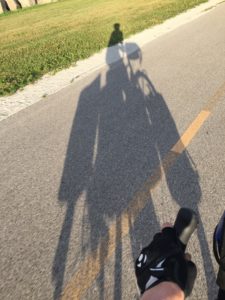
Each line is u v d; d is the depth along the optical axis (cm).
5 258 110
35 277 102
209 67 269
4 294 98
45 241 115
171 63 290
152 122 189
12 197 140
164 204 126
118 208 126
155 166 149
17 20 708
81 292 96
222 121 182
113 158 159
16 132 197
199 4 566
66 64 318
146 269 45
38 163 162
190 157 152
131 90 239
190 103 208
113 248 109
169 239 48
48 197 137
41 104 234
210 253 104
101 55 339
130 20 505
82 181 145
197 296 91
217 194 128
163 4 614
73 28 515
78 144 175
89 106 221
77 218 124
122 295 94
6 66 334
